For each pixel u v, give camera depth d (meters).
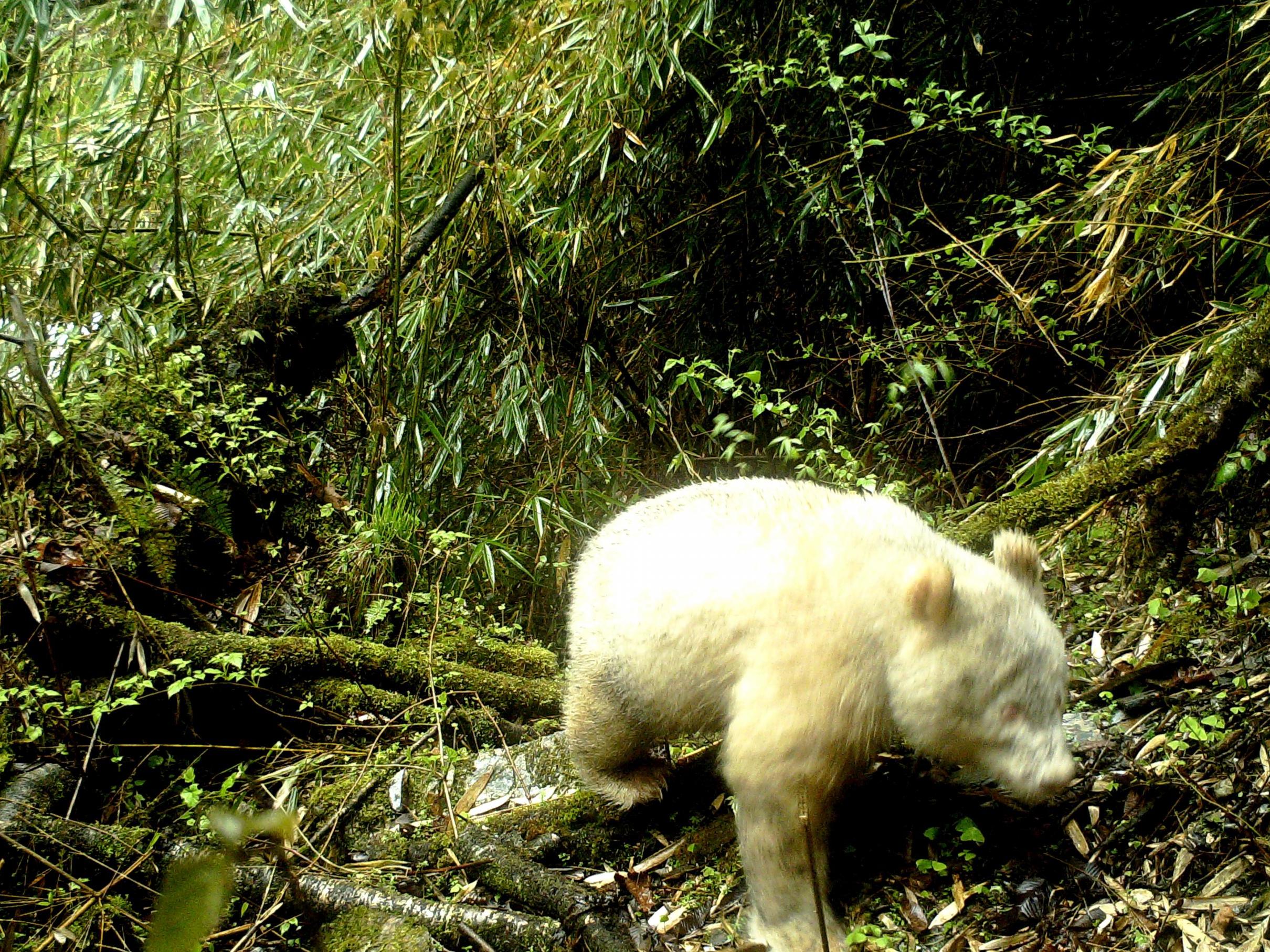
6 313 4.00
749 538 2.75
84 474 3.95
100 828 3.15
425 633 4.31
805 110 5.35
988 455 5.20
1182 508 3.68
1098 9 5.18
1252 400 3.44
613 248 5.48
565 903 2.81
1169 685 3.14
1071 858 2.71
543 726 3.75
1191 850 2.61
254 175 5.28
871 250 5.34
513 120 4.71
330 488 4.83
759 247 5.67
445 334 5.25
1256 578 3.47
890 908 2.72
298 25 4.35
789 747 2.50
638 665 2.83
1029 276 4.98
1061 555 4.02
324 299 4.85
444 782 3.40
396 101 4.17
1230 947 2.34
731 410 5.80
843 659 2.54
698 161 5.36
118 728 3.55
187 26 3.99
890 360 5.24
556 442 5.18
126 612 3.67
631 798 3.12
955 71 5.36
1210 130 4.20
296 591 4.36
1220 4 4.63
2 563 3.62
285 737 3.79
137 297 4.93
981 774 2.66
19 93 4.45
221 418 4.45
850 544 2.67
